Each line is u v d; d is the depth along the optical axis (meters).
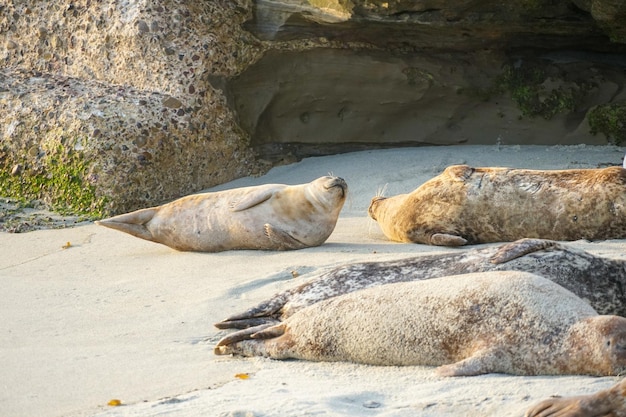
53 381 9.81
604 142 23.08
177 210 17.02
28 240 18.44
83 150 20.80
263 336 10.63
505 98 23.53
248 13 22.31
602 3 19.95
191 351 10.87
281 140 23.55
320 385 9.25
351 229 18.17
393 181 20.77
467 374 9.16
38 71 23.69
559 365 9.00
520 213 15.88
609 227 15.33
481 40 23.06
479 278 9.83
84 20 23.25
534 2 21.53
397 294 10.10
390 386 9.07
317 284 11.53
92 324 12.19
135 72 22.41
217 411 8.43
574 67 23.81
